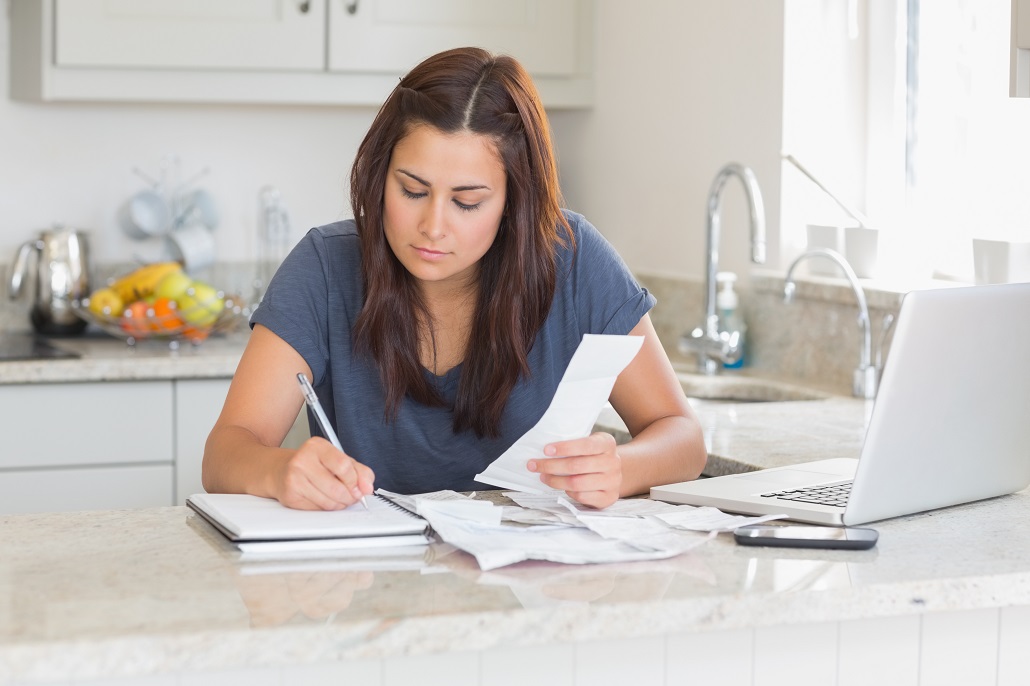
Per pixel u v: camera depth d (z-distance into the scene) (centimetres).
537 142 139
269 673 100
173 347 278
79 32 275
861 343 221
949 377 120
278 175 329
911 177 246
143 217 313
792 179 253
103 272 316
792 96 250
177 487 263
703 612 96
